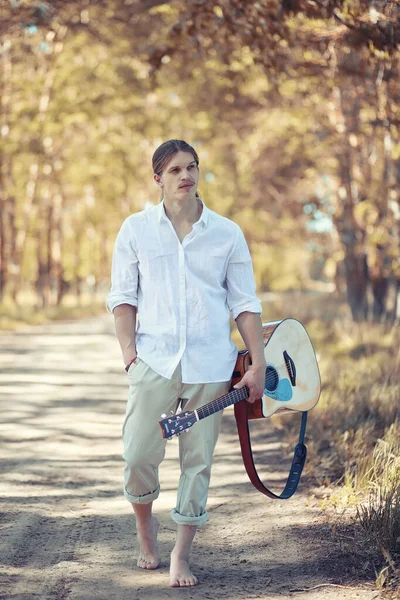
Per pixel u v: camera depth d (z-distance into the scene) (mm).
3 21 12680
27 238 39344
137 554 4520
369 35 8469
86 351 18266
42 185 36969
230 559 4441
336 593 3867
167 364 3854
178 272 3881
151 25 15125
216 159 27688
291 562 4336
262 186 24656
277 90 10219
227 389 3980
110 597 3863
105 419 9109
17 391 11281
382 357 12344
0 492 5844
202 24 8961
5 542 4680
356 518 4859
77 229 46500
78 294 47688
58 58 25359
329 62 11797
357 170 18359
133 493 4090
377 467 5668
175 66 13648
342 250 20656
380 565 4195
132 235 3920
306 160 20234
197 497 3965
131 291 3977
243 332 3980
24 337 23219
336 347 14969
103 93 26219
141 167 35031
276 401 4211
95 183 34531
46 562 4375
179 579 4004
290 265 61594
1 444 7602
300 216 28641
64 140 31047
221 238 3906
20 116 26031
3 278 37031
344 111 15570
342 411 7938
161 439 3949
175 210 3906
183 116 26125
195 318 3885
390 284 22266
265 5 8352
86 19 15859
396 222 15609
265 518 5164
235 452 7387
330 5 8188
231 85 16391
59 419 9031
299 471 4371
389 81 10969
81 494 5879
